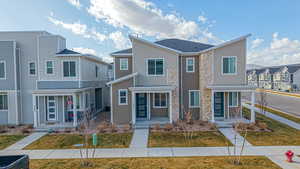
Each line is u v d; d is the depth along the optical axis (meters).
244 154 8.51
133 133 12.15
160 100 16.38
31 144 10.35
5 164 6.40
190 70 16.12
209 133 11.91
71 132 12.62
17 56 15.48
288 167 7.11
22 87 15.66
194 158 8.12
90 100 18.38
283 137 10.99
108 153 8.89
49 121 15.69
